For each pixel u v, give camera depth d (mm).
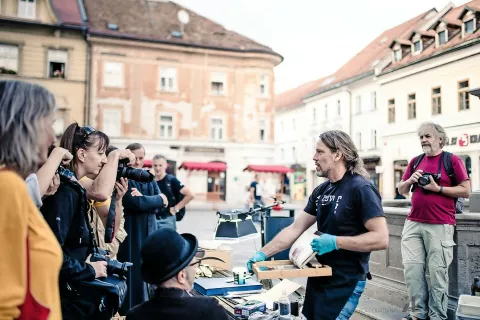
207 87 27094
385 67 27922
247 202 18719
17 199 1330
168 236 1924
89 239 2357
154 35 26453
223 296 3225
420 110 24062
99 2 27281
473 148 20578
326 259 2543
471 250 4090
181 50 26422
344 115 32562
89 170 2598
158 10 28094
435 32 23625
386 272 5047
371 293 5188
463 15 21734
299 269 2406
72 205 2180
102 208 3068
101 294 2205
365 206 2416
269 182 28219
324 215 2613
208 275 3736
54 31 24375
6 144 1416
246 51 27219
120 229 3418
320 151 2600
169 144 26438
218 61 27188
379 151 28500
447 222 3953
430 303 4023
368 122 30000
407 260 4137
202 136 27031
